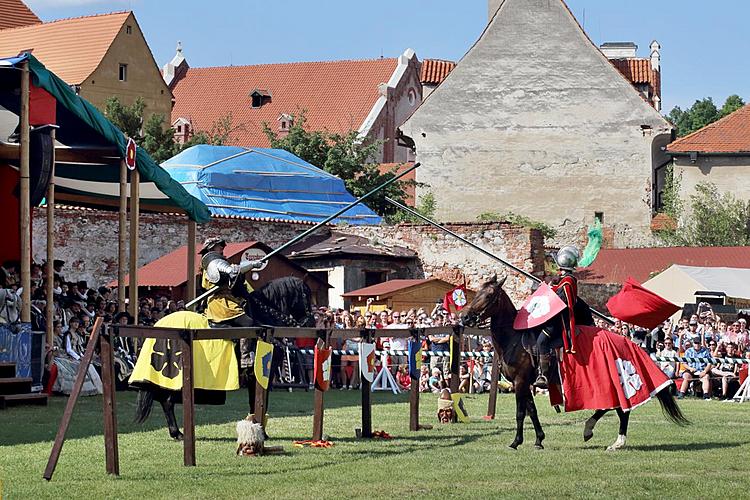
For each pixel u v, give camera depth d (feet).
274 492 35.58
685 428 57.88
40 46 268.62
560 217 211.82
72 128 81.30
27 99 69.72
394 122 307.37
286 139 202.18
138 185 87.97
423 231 137.49
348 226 140.46
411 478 38.81
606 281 165.68
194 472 39.78
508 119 214.48
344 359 91.40
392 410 67.82
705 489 36.91
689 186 200.34
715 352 92.84
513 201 213.46
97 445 47.34
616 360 46.88
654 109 210.18
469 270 135.74
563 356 46.60
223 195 149.18
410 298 117.91
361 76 314.55
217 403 47.62
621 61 240.73
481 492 35.96
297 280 52.80
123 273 84.84
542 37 214.28
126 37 267.39
